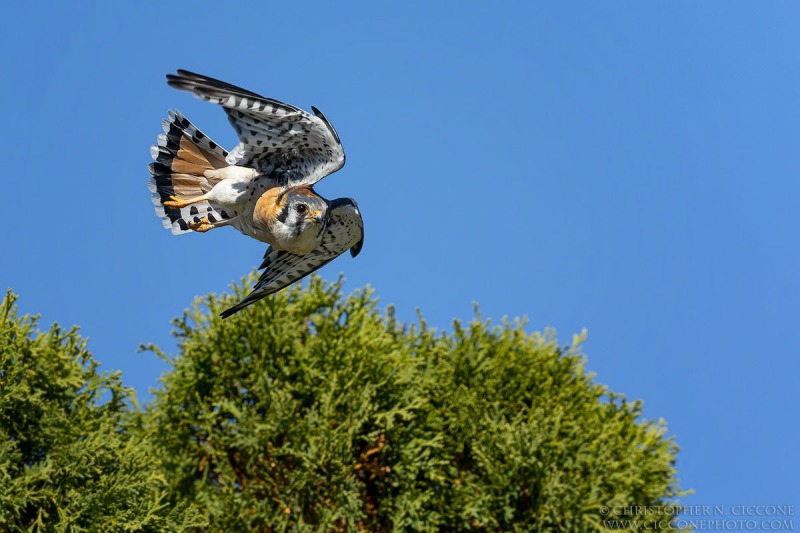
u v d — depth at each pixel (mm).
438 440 16469
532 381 17094
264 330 16703
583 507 15703
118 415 15656
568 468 16125
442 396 16859
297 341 16734
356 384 16422
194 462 16344
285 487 15797
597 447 16141
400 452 16297
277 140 10266
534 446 15891
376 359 16547
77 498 14391
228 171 10797
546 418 16250
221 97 9680
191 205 11383
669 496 16312
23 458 14719
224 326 16719
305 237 10688
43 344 15039
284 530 15844
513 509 15820
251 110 9859
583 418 16734
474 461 16656
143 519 14875
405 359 16844
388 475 16438
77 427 14797
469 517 16031
